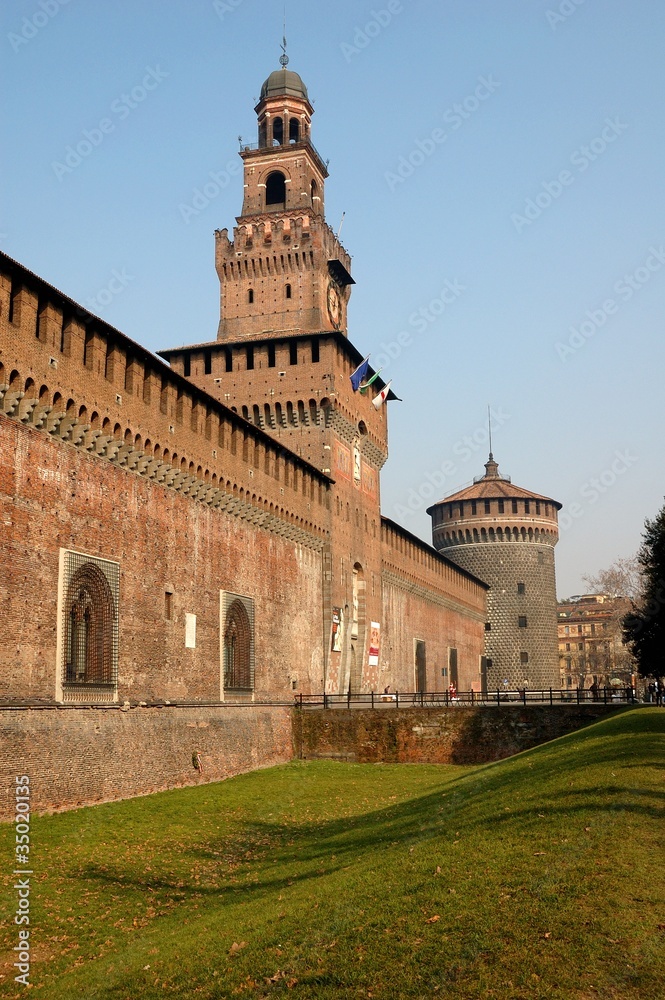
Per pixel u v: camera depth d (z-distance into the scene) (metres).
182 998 16.91
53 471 40.97
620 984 14.26
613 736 41.12
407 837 28.27
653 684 94.38
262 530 65.69
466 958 15.70
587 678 180.75
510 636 136.00
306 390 77.94
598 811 23.77
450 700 72.62
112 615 44.91
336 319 87.31
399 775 58.03
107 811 40.41
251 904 23.17
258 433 63.94
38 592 39.25
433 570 114.31
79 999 17.94
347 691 81.25
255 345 79.88
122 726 45.12
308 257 83.25
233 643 60.31
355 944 17.27
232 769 57.44
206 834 36.94
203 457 56.03
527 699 68.44
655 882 17.75
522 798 28.67
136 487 48.38
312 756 67.50
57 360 41.19
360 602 86.69
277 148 87.31
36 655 38.81
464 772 55.53
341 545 81.06
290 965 17.02
